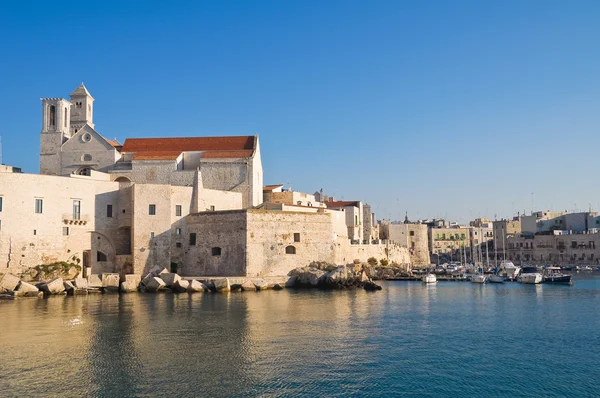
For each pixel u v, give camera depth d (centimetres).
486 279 10488
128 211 8369
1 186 7319
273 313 5459
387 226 16188
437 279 10975
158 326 4675
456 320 5266
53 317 5125
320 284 8356
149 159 9506
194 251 8512
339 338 4294
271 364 3500
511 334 4591
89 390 2981
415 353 3869
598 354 3903
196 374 3275
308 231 8825
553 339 4394
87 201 8094
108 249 8319
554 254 17925
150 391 2975
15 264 7344
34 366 3403
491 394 3044
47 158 9762
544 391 3102
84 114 10475
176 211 8525
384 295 7556
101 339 4141
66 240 7844
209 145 10131
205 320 4988
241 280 7750
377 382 3203
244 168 9569
